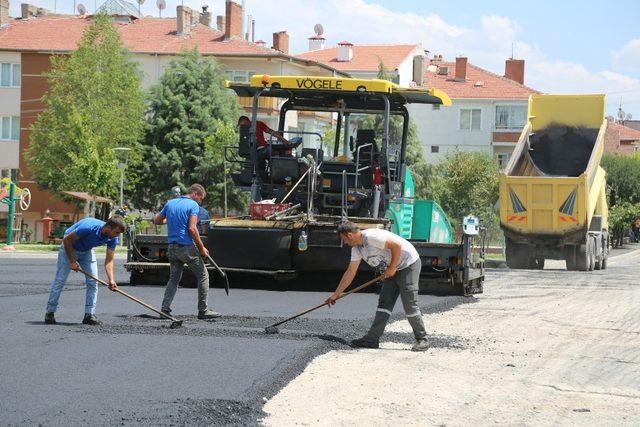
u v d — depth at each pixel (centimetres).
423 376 975
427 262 1741
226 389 848
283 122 1789
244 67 5822
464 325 1388
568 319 1528
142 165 5034
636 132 10712
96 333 1134
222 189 4959
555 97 3103
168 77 5119
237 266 1664
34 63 5950
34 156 5094
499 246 4184
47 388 837
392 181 1758
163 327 1201
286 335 1159
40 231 5891
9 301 1499
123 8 6862
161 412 764
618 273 2975
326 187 1733
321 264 1659
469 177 5322
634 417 837
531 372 1029
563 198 2884
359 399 859
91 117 4781
